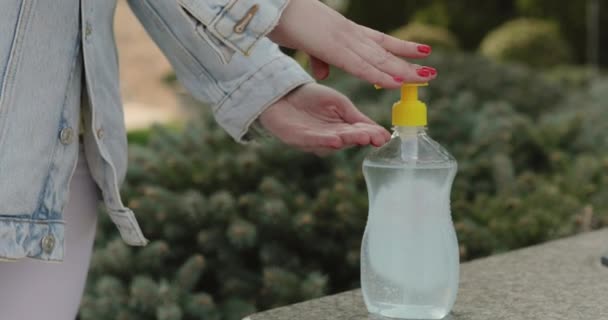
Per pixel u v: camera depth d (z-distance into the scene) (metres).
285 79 1.53
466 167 3.06
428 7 10.59
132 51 10.90
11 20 1.21
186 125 3.46
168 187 2.91
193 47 1.53
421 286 1.36
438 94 4.30
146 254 2.63
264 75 1.54
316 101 1.53
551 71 8.36
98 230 2.90
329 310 1.49
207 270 2.70
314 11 1.33
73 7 1.27
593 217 2.71
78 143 1.38
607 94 4.81
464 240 2.56
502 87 4.86
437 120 3.43
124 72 10.35
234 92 1.55
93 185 1.45
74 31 1.29
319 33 1.32
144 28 1.56
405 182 1.35
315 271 2.64
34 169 1.24
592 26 10.04
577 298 1.55
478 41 10.53
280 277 2.46
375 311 1.42
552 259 1.85
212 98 1.57
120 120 1.42
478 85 4.75
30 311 1.36
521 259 1.86
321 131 1.50
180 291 2.47
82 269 1.45
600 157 3.29
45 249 1.25
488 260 1.86
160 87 9.97
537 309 1.49
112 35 1.40
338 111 1.53
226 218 2.64
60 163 1.28
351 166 2.97
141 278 2.44
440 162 1.35
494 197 2.96
